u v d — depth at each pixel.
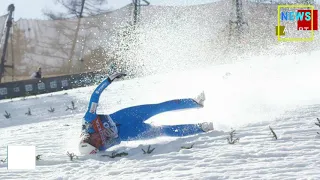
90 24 38.53
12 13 36.59
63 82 27.44
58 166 6.20
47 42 40.34
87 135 6.75
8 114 16.56
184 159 5.67
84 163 6.22
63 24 40.78
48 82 26.98
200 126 7.04
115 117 7.07
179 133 7.01
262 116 7.82
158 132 7.02
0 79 36.56
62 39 40.25
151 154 6.25
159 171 5.25
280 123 6.99
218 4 26.86
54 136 9.22
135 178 5.02
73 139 8.59
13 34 38.91
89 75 28.25
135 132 7.01
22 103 18.92
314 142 5.64
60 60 39.59
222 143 6.23
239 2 28.94
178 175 4.91
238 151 5.63
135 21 26.00
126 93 17.45
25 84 26.25
